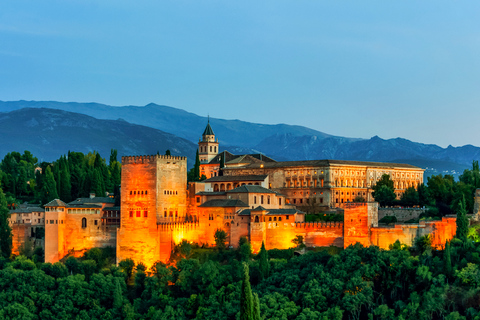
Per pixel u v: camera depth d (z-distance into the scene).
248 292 198.38
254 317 198.75
